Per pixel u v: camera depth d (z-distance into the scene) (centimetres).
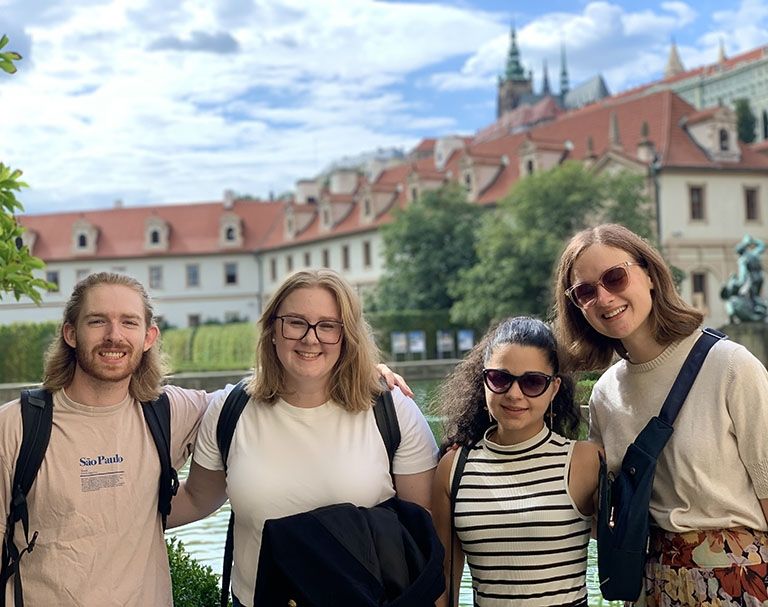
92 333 162
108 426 165
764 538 156
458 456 175
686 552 158
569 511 166
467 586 275
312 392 172
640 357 167
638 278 163
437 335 2000
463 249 2142
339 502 166
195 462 178
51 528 159
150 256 3725
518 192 1817
